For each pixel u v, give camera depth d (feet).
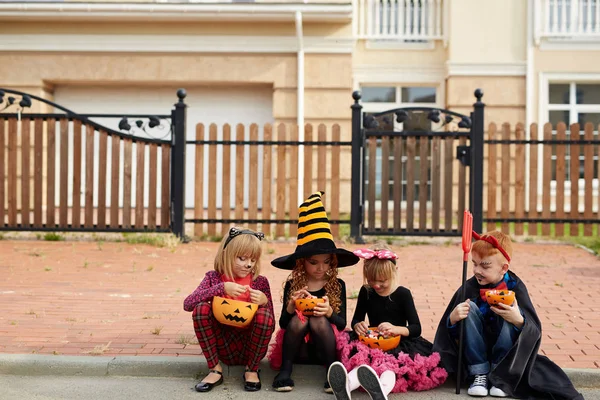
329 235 14.43
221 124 45.47
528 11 44.45
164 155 32.71
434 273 25.70
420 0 46.47
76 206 32.76
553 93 45.50
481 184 32.63
